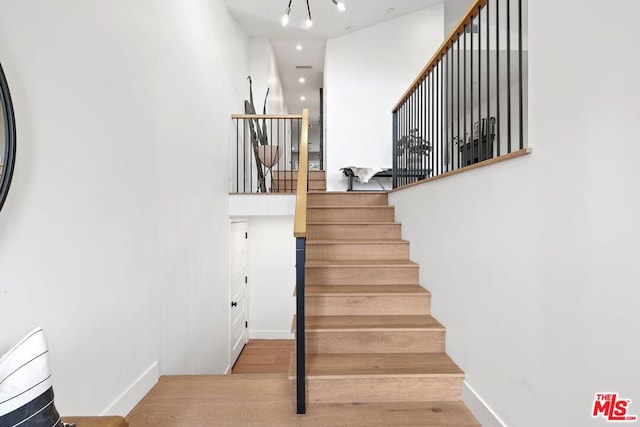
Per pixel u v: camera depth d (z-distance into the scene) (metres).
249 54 5.56
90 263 1.45
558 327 1.14
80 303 1.38
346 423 1.66
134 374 1.79
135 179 1.82
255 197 3.90
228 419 1.66
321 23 5.12
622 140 0.90
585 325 1.03
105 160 1.56
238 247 4.65
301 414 1.72
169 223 2.26
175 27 2.38
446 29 5.66
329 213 3.53
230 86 4.10
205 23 3.08
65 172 1.30
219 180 3.52
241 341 4.90
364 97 5.44
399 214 3.32
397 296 2.41
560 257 1.13
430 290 2.43
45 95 1.21
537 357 1.25
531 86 1.28
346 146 5.43
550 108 1.18
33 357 0.82
